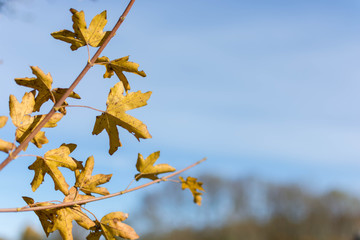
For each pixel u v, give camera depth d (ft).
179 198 53.57
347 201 60.13
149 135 2.30
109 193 2.32
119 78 2.34
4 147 2.12
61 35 2.24
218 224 57.36
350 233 57.62
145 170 2.32
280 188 61.82
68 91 2.19
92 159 2.33
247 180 61.05
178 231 52.13
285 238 59.21
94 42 2.27
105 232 2.27
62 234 2.25
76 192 2.30
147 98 2.33
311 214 59.31
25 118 2.21
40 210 2.24
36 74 2.23
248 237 57.06
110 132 2.31
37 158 2.25
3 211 2.12
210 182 60.03
